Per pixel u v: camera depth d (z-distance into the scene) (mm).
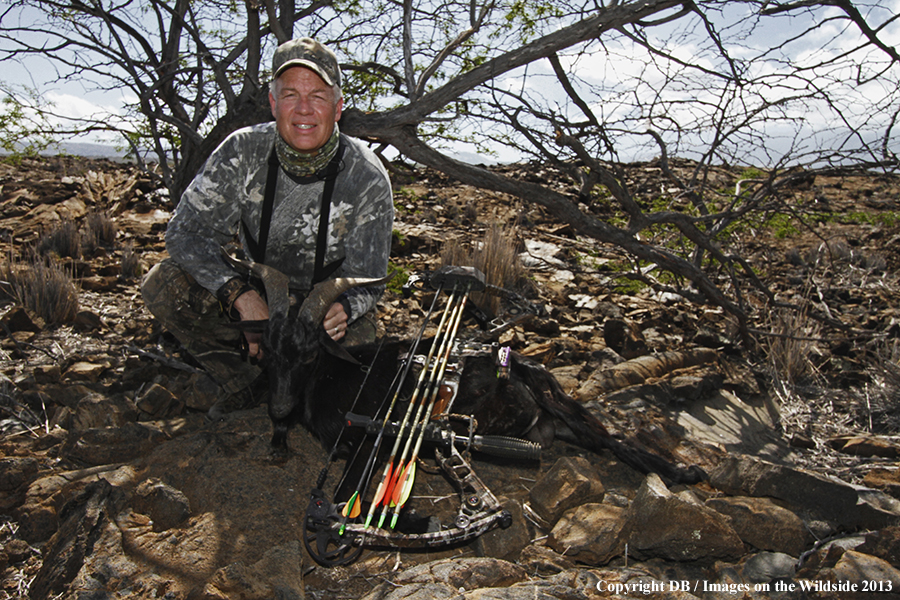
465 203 11094
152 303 4035
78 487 3176
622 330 5641
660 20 4746
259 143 3568
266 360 3270
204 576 2717
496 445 3168
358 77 5426
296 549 2877
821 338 5504
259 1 4832
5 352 4809
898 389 5070
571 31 4551
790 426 4734
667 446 4117
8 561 2902
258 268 3314
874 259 9180
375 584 2832
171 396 4152
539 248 8617
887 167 4836
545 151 5082
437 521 2947
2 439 3746
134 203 9570
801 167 5266
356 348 3695
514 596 2586
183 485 3342
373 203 3760
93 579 2674
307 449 3697
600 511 3176
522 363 3871
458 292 3982
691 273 5426
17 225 8109
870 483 3783
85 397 4062
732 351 5863
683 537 2973
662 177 10070
